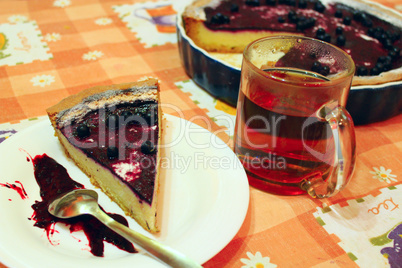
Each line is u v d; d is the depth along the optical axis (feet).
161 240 1.26
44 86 1.83
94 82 1.87
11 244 1.17
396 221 1.37
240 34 2.13
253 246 1.29
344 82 1.28
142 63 2.02
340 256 1.27
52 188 1.40
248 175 1.45
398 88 1.63
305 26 2.09
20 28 2.21
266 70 1.43
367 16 2.18
